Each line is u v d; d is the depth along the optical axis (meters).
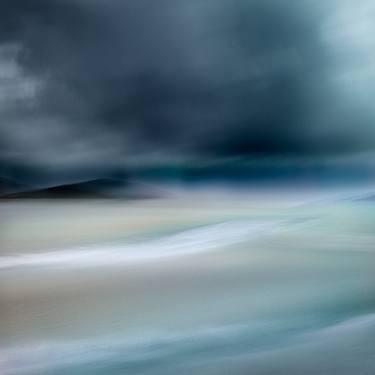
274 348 6.88
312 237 17.59
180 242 18.41
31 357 7.01
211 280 11.84
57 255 16.17
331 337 7.23
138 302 9.80
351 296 9.88
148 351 7.11
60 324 8.27
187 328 8.12
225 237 18.81
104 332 7.96
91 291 10.73
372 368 5.89
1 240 19.00
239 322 8.37
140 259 15.02
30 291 10.75
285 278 11.76
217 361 6.54
